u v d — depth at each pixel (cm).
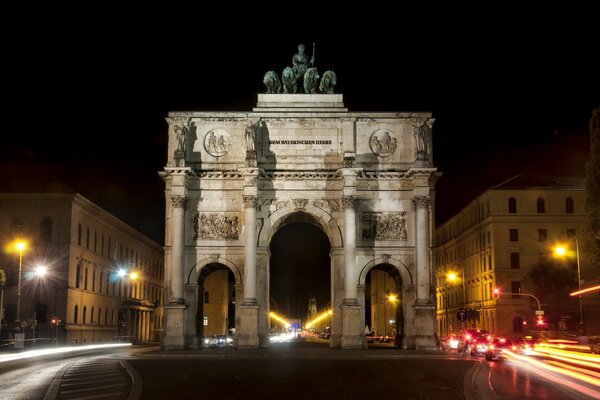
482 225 10644
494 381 3200
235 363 4447
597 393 2708
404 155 6819
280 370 3838
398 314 6944
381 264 6800
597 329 9369
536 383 3105
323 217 6706
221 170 6775
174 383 3094
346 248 6519
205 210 6750
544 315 9156
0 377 3466
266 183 6731
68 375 3528
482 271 10725
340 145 6825
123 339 10119
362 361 4747
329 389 2892
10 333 7438
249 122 6838
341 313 6600
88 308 9262
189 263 6694
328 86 7031
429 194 6694
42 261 8462
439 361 4812
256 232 6656
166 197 6800
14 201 8562
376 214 6719
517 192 10169
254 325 6444
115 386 2980
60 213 8544
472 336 5647
